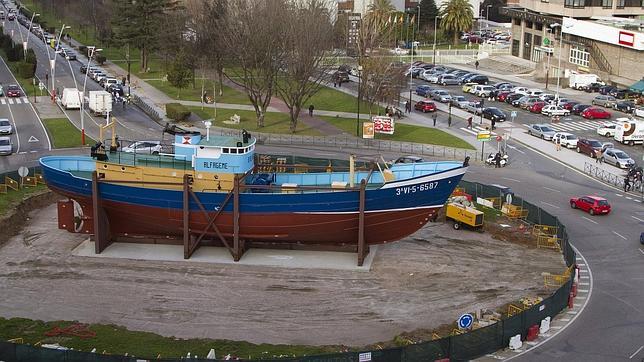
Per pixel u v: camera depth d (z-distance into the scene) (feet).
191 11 470.80
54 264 202.80
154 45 488.02
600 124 380.37
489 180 286.87
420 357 149.69
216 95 438.81
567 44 487.20
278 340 164.76
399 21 533.96
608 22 465.88
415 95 450.71
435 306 181.37
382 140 341.82
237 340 164.14
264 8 393.09
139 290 188.55
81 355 143.95
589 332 167.73
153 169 208.13
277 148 324.39
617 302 183.21
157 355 153.79
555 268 203.62
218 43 406.00
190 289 189.47
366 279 195.93
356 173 217.77
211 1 462.19
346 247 212.23
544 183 284.82
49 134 341.41
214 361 142.72
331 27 428.15
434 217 231.50
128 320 173.47
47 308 178.50
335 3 549.13
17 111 388.37
